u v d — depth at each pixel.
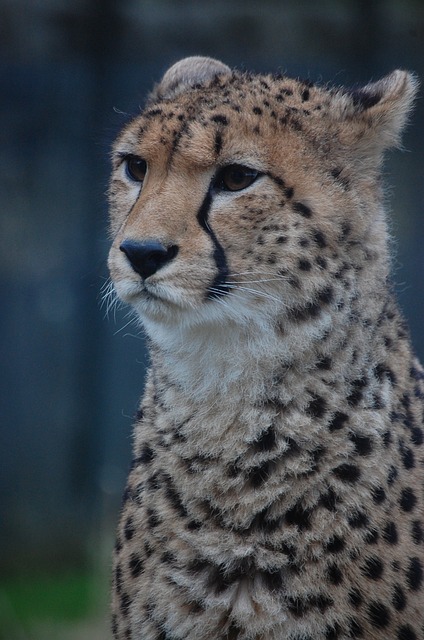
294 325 7.56
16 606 16.31
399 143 8.16
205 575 7.61
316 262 7.55
